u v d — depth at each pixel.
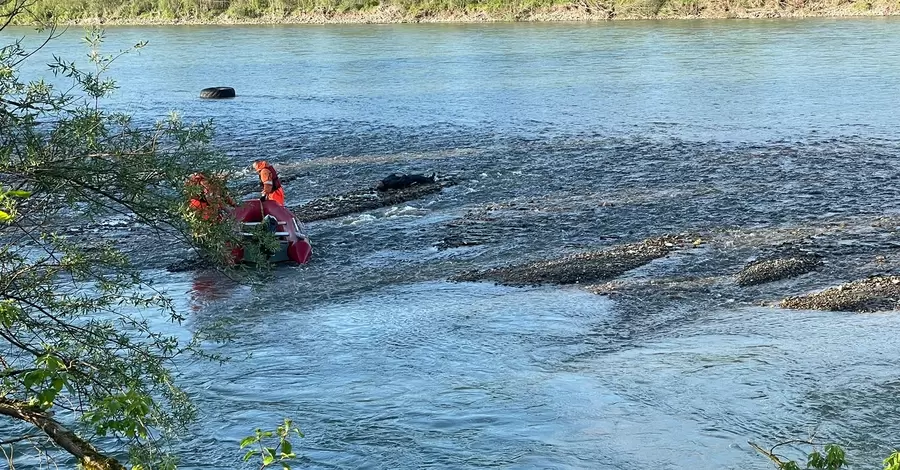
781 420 9.97
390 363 11.93
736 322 12.94
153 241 17.97
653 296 14.17
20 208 6.02
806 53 51.34
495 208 20.58
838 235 17.30
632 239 17.61
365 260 16.84
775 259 15.70
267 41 72.81
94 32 6.59
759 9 79.38
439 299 14.48
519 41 65.44
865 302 13.32
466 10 88.44
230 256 6.84
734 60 49.69
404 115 35.88
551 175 24.09
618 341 12.46
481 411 10.46
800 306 13.41
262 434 5.36
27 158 5.66
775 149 26.56
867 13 75.56
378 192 22.23
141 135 6.32
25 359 9.14
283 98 42.06
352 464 9.42
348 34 76.94
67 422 9.93
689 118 32.72
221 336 8.02
